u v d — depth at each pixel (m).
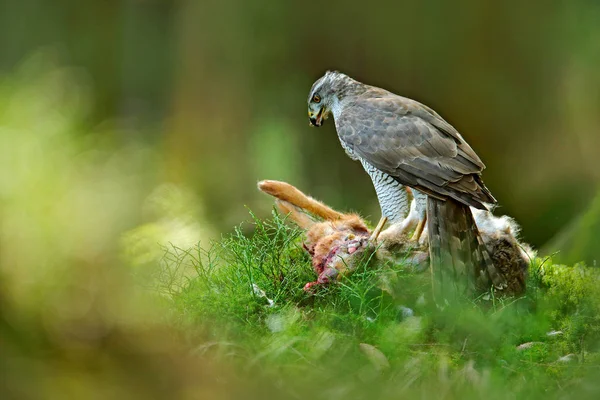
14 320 11.23
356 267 11.55
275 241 11.65
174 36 14.95
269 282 11.59
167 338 11.30
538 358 11.38
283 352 11.31
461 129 14.58
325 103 11.84
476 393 11.25
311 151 13.70
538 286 11.66
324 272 11.56
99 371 11.19
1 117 11.54
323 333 11.38
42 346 11.21
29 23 15.08
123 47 15.05
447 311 11.48
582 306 11.58
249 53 14.73
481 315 11.47
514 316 11.50
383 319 11.48
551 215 13.23
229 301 11.49
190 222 12.25
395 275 11.55
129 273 11.52
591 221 12.12
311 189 13.25
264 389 11.23
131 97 14.91
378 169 11.68
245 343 11.34
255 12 14.70
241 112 14.47
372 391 11.24
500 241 11.64
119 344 11.24
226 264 11.66
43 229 11.41
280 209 11.75
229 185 13.18
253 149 13.26
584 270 11.74
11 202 11.41
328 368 11.29
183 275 11.62
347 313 11.48
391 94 11.79
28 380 11.15
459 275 11.55
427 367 11.31
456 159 11.62
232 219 12.78
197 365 11.23
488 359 11.37
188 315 11.43
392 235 11.68
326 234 11.64
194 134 14.29
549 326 11.51
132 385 11.19
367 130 11.70
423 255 11.63
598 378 11.29
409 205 11.82
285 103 14.59
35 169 11.47
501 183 14.07
